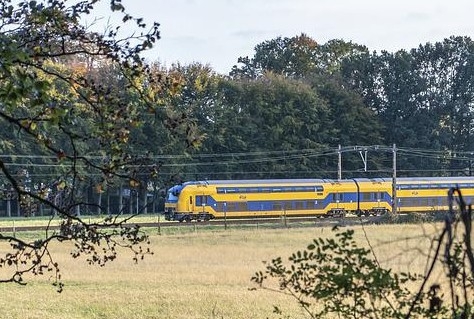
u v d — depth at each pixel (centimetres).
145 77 2597
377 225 12338
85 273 9100
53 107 2298
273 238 12594
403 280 1828
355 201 18162
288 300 6731
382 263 1847
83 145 3703
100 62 2842
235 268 9462
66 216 2731
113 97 2555
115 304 7044
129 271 9369
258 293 7275
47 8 2466
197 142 2688
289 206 17900
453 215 1411
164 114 2617
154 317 6394
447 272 1473
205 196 17488
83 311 6750
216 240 12625
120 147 2603
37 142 2575
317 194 17988
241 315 6181
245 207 17675
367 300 1958
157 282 8431
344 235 1842
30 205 3005
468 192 18188
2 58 2072
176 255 10850
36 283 8300
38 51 2555
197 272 9175
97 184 2872
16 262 2780
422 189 18150
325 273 1870
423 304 1895
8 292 7694
